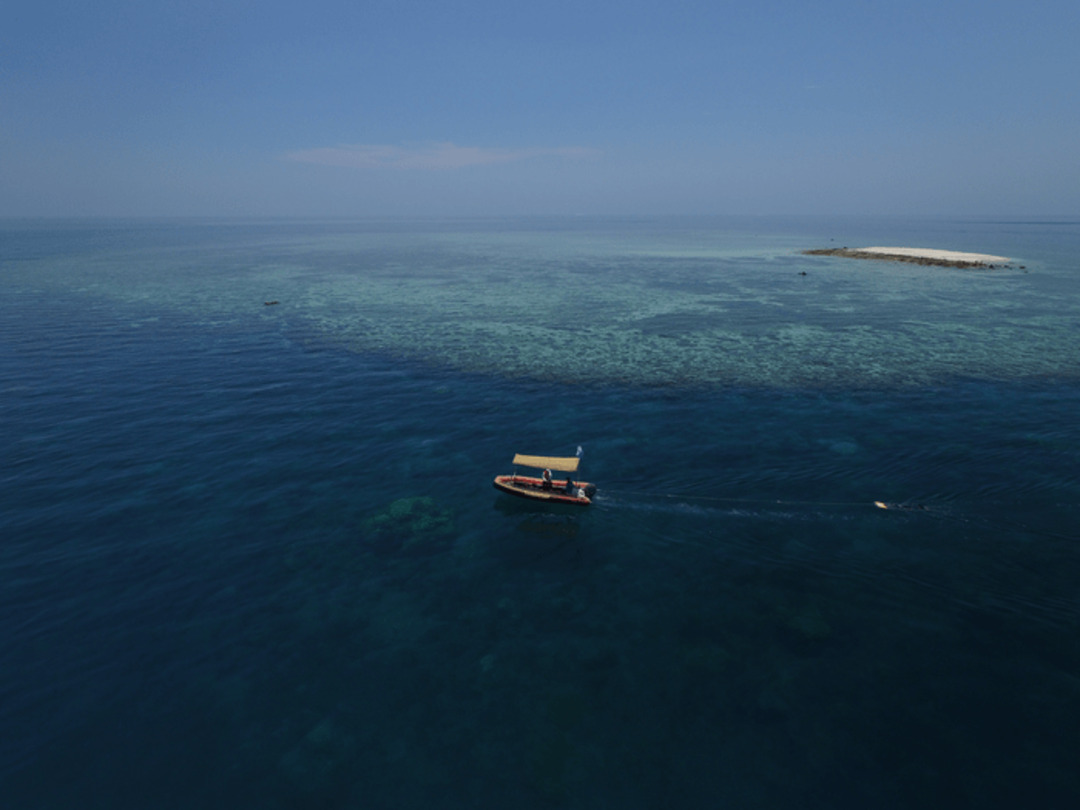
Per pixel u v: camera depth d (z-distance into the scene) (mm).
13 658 21297
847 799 16375
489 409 45250
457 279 116000
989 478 33406
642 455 37188
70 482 33562
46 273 117375
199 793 16750
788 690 20016
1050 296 89375
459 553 27953
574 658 21609
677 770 17297
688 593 25141
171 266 134625
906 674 20547
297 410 44844
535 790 16766
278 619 23547
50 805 16344
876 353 59156
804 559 27125
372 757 17797
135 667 21047
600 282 111062
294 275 120938
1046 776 16797
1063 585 24797
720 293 96438
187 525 29672
